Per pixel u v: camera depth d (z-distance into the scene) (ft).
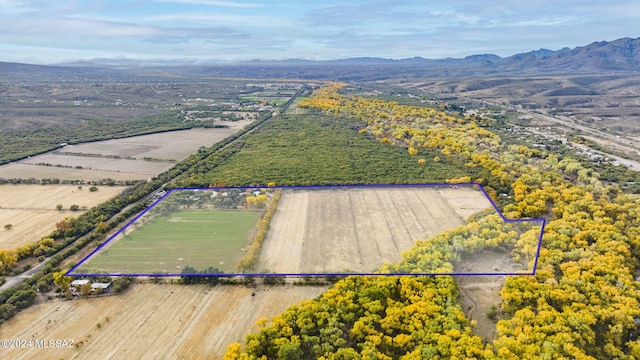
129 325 255.91
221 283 289.33
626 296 266.36
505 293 266.98
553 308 256.52
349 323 248.73
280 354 221.66
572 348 220.84
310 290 281.95
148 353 234.38
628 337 241.96
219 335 247.50
